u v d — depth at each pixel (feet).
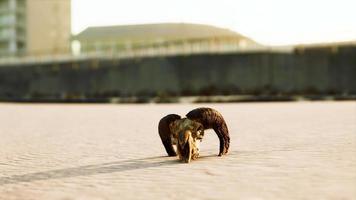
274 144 32.91
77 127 55.62
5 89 205.67
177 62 171.12
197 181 19.76
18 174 23.73
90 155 30.27
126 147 33.94
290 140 35.14
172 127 25.96
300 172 20.94
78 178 21.83
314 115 65.72
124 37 261.85
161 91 173.47
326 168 21.72
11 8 283.79
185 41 180.14
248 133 42.09
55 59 197.06
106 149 33.22
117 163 26.14
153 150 31.58
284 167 22.47
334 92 157.69
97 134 45.60
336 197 15.93
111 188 19.15
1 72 206.69
